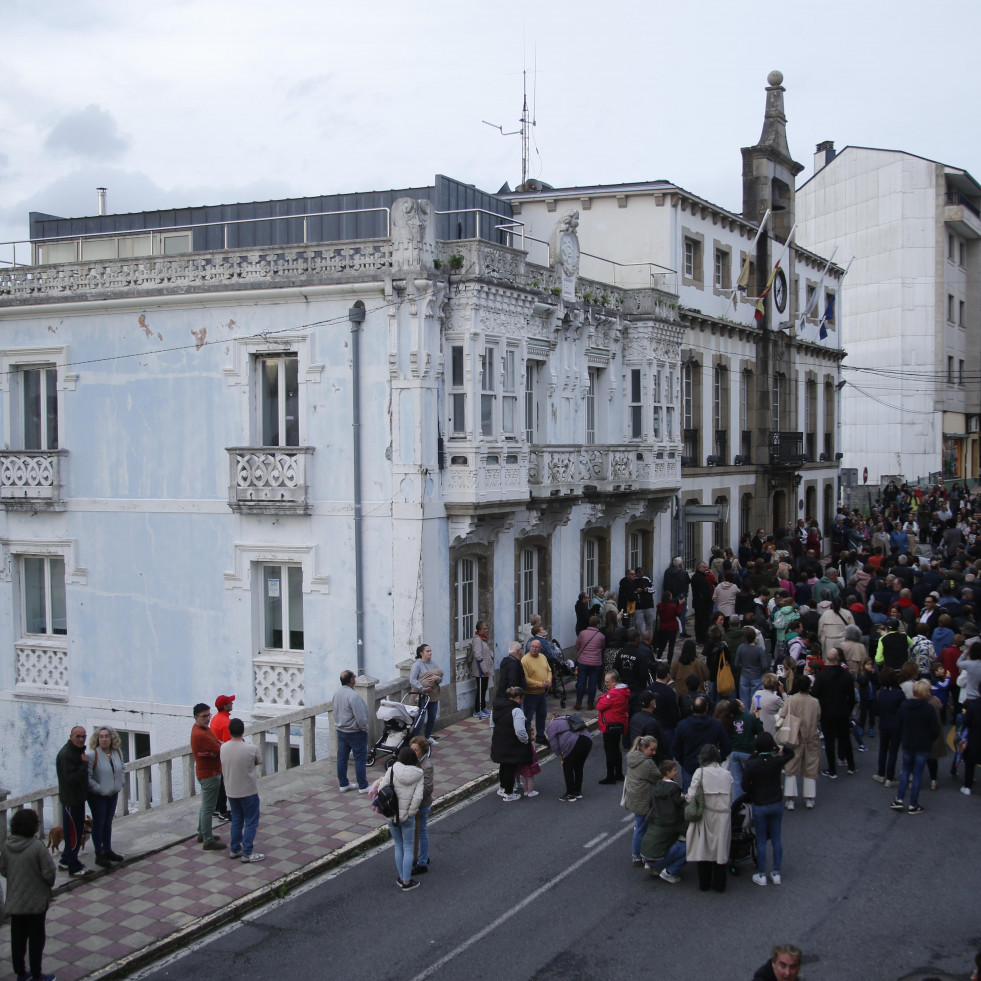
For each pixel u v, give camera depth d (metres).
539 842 13.02
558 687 20.50
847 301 59.47
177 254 19.62
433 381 18.36
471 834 13.39
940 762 16.44
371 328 18.33
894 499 45.84
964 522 40.69
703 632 23.52
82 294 20.28
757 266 34.31
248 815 12.35
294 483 18.77
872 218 58.31
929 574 23.27
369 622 18.56
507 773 14.71
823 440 42.00
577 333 23.08
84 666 20.89
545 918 10.84
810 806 14.09
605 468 23.50
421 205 18.03
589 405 24.38
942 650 17.41
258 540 19.36
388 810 11.38
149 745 20.53
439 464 18.59
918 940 10.20
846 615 18.61
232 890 11.54
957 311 61.03
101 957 10.05
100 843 12.06
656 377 25.53
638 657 16.70
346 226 22.55
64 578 21.28
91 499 20.66
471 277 18.52
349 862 12.60
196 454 19.78
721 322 30.45
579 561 23.89
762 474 34.25
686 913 10.88
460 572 19.73
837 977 9.48
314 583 18.95
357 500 18.42
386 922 10.87
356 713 14.77
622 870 12.07
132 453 20.28
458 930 10.62
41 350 20.88
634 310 25.22
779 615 19.91
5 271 21.09
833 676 15.37
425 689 16.84
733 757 12.84
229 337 19.38
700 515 28.52
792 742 13.92
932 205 56.28
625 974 9.61
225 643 19.75
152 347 20.02
